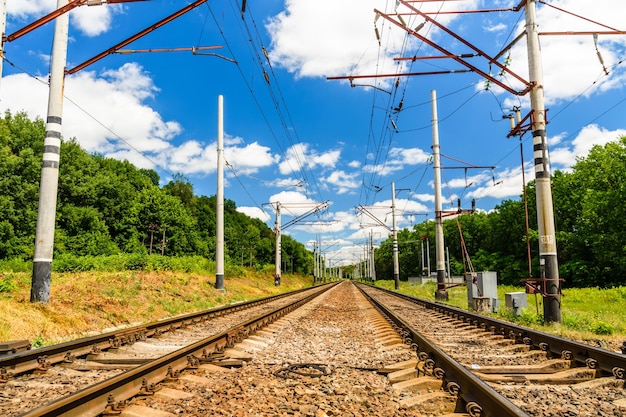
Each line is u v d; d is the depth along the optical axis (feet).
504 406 12.85
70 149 182.60
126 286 63.82
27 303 39.86
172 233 245.04
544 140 47.09
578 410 15.57
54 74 44.75
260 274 211.00
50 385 18.92
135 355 26.48
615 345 32.37
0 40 39.27
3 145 150.00
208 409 15.10
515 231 231.30
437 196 99.91
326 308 65.87
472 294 68.08
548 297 44.27
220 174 93.61
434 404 15.80
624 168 148.15
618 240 144.15
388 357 26.05
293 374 20.99
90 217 177.78
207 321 46.62
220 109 95.71
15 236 136.15
